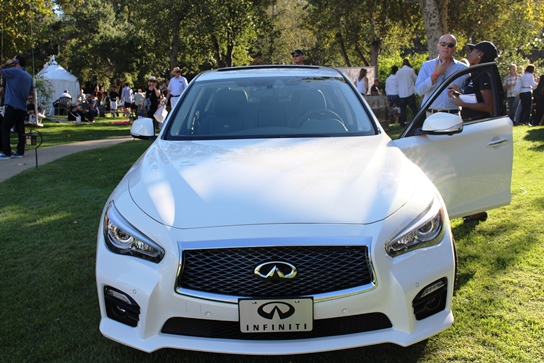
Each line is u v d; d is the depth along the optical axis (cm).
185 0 2411
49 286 359
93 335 292
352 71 1508
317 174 270
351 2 2112
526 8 2020
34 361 266
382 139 334
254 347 230
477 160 365
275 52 3866
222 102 383
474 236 429
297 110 372
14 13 1738
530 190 564
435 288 247
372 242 231
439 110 491
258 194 251
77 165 822
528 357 256
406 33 2538
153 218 245
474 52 498
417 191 263
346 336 234
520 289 329
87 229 485
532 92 1257
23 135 927
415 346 271
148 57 4016
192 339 235
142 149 1020
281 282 227
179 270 230
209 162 292
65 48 4697
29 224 502
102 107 2542
